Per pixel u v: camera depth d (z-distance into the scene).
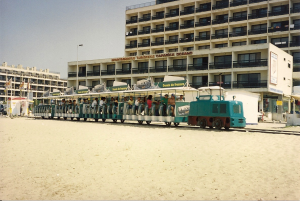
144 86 26.47
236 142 12.80
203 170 7.89
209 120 19.97
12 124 26.08
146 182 6.82
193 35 60.50
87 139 14.14
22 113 54.81
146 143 12.67
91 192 6.11
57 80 137.12
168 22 63.53
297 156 9.61
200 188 6.35
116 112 28.62
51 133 17.17
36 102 45.91
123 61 61.12
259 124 30.55
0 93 112.56
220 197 5.75
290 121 25.95
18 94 119.75
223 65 48.06
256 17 52.38
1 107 65.44
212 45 57.16
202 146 11.77
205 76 51.00
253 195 5.86
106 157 9.64
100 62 63.53
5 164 8.65
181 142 12.94
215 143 12.55
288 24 50.56
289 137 14.68
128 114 27.22
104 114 30.23
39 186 6.53
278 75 44.59
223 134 16.12
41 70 133.12
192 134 16.25
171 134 16.34
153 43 64.50
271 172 7.63
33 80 127.25
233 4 54.59
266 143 12.49
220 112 19.12
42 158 9.50
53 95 42.59
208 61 49.22
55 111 38.75
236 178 7.11
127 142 12.98
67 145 12.20
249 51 45.50
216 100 20.56
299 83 51.00
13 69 120.06
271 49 42.78
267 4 51.38
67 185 6.60
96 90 34.62
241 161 8.91
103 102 30.70
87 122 30.20
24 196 5.85
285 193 5.97
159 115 23.80
